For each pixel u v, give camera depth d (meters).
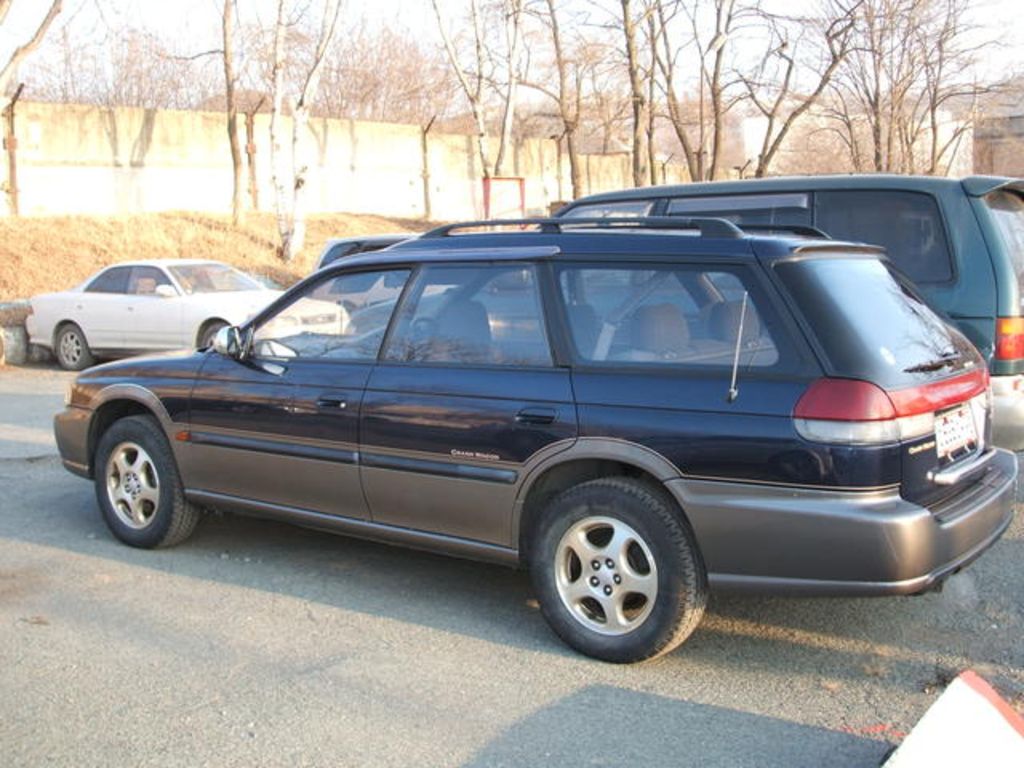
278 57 20.98
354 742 3.68
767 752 3.58
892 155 26.05
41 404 11.42
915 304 4.61
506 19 26.14
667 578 4.10
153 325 14.03
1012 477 4.63
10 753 3.61
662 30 22.27
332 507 5.14
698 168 23.22
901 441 3.84
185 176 24.50
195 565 5.67
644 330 4.30
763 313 4.05
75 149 22.36
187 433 5.63
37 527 6.40
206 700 4.01
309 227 24.72
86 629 4.75
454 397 4.65
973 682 3.19
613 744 3.65
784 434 3.86
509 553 4.59
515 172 31.44
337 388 5.04
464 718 3.85
